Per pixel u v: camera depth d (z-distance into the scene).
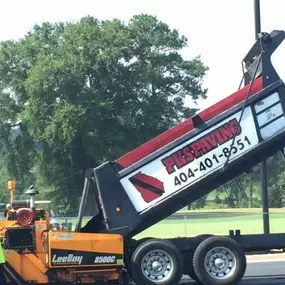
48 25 71.94
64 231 11.20
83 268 11.15
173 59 69.00
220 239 11.75
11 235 10.95
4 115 68.31
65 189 66.88
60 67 61.69
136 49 67.38
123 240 11.62
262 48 12.59
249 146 12.31
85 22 67.88
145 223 12.22
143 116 65.12
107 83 65.31
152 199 11.94
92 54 64.69
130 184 11.89
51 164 66.25
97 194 12.16
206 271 11.63
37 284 10.99
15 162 67.88
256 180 61.44
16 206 11.62
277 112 12.47
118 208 11.77
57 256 10.99
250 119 12.37
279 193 73.62
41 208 11.73
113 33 66.12
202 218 31.61
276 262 17.94
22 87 68.25
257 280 13.41
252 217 38.06
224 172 12.36
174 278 11.42
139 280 11.37
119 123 64.50
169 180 12.04
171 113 68.19
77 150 64.31
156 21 69.00
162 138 12.14
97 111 61.84
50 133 60.59
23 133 67.38
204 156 12.18
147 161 11.98
